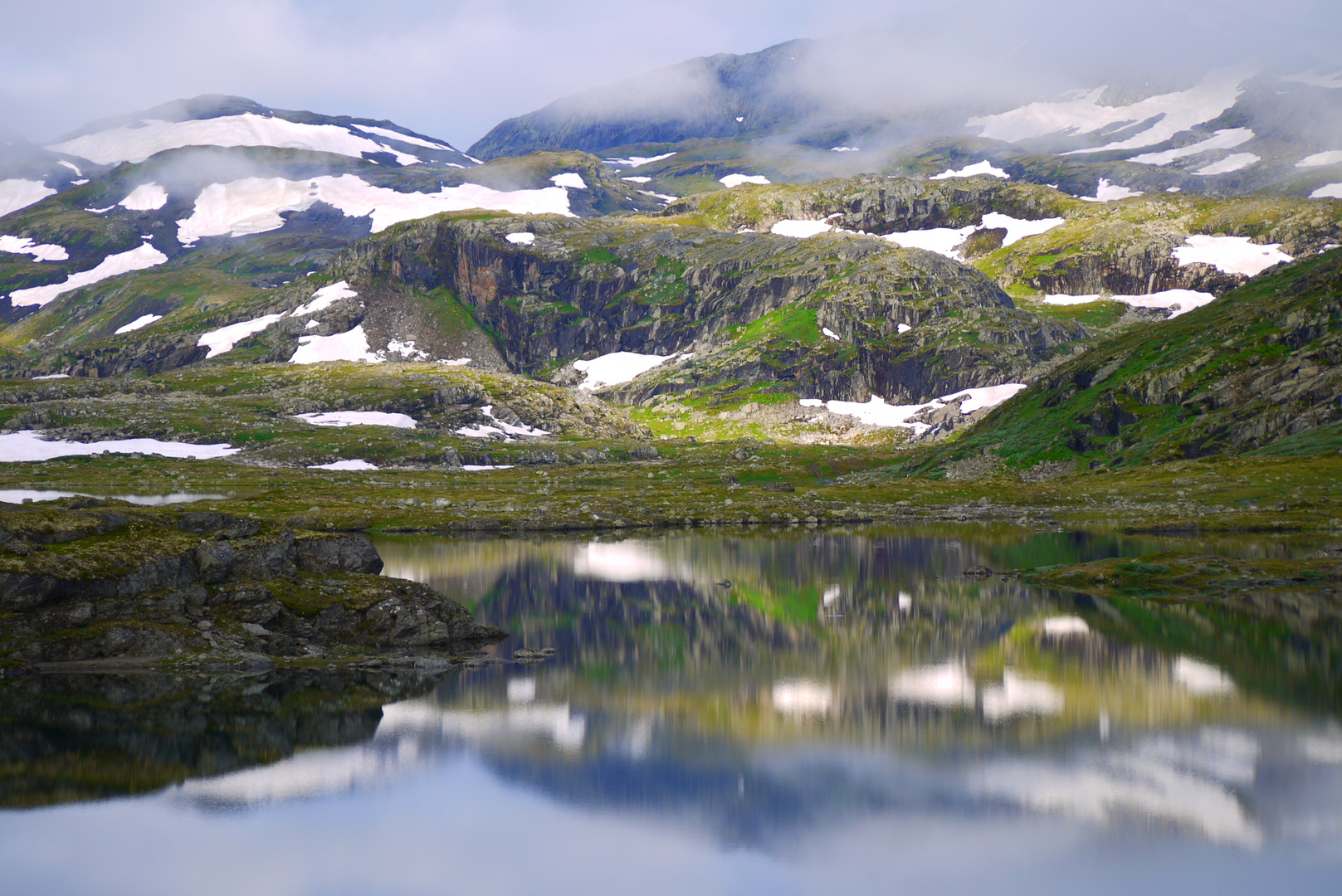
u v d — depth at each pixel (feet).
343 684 191.52
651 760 153.58
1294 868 116.88
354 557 250.98
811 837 125.29
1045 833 127.13
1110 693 189.88
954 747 159.12
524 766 150.00
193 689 183.01
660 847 122.52
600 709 180.34
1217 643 229.25
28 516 211.61
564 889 111.34
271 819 130.00
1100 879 114.62
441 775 146.20
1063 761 152.56
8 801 133.18
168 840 122.01
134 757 149.38
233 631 210.18
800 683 199.21
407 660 212.02
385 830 126.00
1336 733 164.45
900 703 184.75
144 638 197.98
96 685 181.78
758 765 151.02
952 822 130.00
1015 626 253.24
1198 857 119.44
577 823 129.90
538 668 210.18
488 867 116.57
